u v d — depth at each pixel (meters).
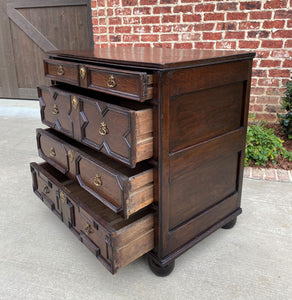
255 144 2.64
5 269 1.55
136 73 1.13
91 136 1.44
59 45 4.41
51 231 1.85
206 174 1.53
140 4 3.10
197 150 1.42
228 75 1.44
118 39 3.31
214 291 1.40
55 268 1.56
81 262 1.60
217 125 1.50
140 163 1.39
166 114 1.21
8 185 2.38
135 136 1.18
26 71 4.75
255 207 2.04
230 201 1.75
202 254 1.64
